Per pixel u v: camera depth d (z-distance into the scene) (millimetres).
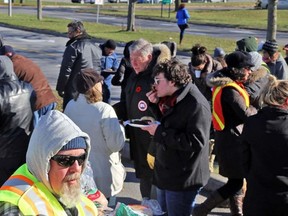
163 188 4883
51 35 26953
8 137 4840
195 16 42719
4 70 4996
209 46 23156
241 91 5438
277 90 4289
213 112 5609
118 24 33406
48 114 2703
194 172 4781
